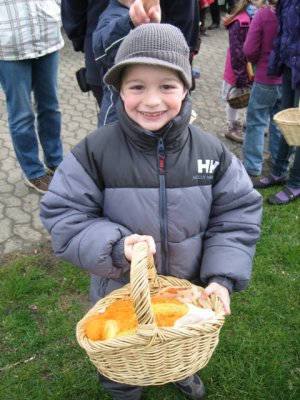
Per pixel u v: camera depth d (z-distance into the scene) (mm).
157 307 1377
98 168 1525
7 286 2611
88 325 1373
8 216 3256
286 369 2178
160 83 1391
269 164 4188
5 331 2371
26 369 2176
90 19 2680
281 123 2727
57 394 2066
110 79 1438
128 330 1322
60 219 1487
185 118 1446
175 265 1593
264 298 2586
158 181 1501
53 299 2570
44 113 3449
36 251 2943
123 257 1394
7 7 2861
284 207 3467
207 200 1558
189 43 2895
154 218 1508
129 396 1829
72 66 6762
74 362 2225
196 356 1328
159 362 1283
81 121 4938
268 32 3305
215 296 1455
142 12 1649
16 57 2984
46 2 3021
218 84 6301
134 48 1369
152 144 1482
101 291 1723
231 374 2148
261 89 3543
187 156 1527
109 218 1555
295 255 2906
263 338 2324
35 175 3506
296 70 3076
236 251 1546
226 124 4891
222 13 10688
